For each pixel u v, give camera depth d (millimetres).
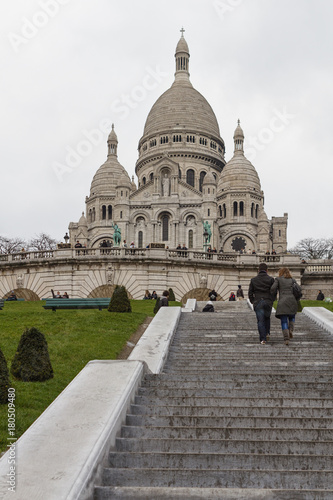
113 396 9539
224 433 8898
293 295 16594
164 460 7984
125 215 108562
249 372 13078
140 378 11219
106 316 25672
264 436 8852
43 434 7957
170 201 107688
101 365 11414
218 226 115438
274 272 44594
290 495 6961
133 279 42625
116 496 6984
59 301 29969
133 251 43656
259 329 16594
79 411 8844
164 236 108125
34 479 6699
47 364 14328
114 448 8352
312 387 11625
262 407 9859
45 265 43625
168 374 12336
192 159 127375
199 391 11031
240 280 44594
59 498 6312
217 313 25062
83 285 42750
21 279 44375
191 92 137625
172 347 16703
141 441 8477
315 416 9750
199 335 19281
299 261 44688
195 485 7500
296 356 15062
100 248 43750
